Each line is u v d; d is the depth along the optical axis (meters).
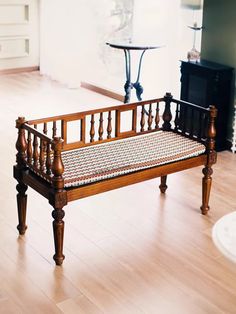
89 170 3.06
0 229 3.38
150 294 2.78
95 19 6.37
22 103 6.05
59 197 2.89
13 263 3.01
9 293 2.75
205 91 4.67
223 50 4.78
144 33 5.62
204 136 4.64
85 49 6.58
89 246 3.21
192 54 4.82
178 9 5.31
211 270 3.01
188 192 3.97
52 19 6.94
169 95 3.77
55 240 2.97
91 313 2.61
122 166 3.15
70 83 6.72
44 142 2.96
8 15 7.11
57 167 2.85
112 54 6.26
